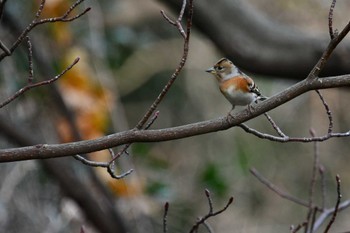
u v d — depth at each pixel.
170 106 18.20
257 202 16.59
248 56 9.96
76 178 11.41
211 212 5.94
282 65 9.94
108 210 12.00
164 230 5.94
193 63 17.70
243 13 10.02
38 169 11.99
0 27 11.66
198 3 9.91
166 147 17.05
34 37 11.60
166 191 13.27
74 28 13.06
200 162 16.78
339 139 17.53
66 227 11.96
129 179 12.27
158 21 17.67
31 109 11.91
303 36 9.98
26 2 11.87
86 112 11.88
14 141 11.06
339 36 5.45
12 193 11.61
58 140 11.80
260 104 5.67
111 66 14.51
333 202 17.09
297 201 7.55
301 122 17.28
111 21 16.62
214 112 17.75
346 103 17.19
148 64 17.69
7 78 11.65
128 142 5.56
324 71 9.85
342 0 15.39
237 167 16.67
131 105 18.42
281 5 15.70
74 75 11.90
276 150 17.28
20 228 11.58
